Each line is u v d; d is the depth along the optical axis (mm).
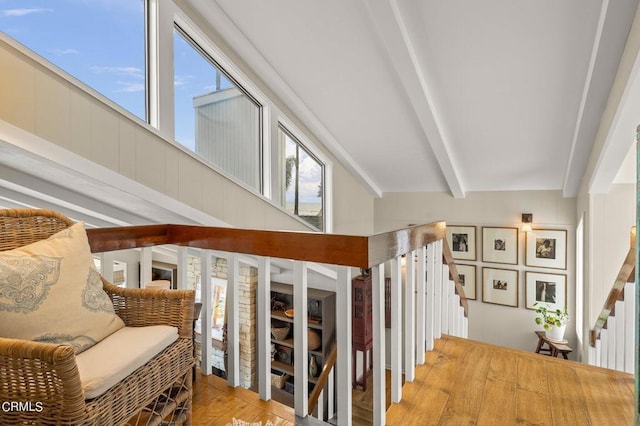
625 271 2373
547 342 4648
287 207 4430
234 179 3393
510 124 3727
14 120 1901
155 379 1271
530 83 3113
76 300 1271
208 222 3102
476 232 5469
